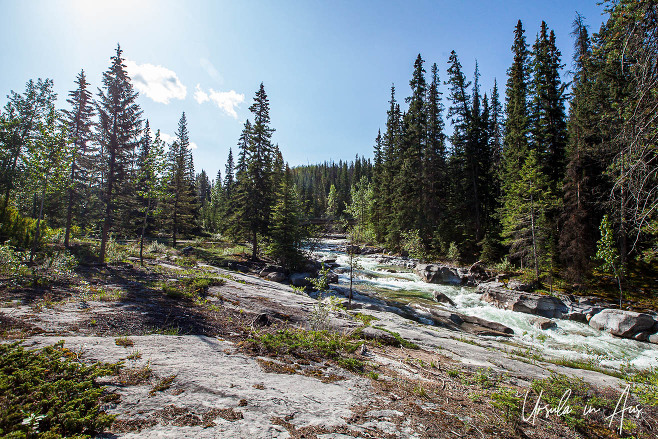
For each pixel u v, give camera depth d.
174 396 3.53
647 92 4.82
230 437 2.88
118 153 22.48
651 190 5.02
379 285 25.39
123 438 2.62
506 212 27.09
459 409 4.92
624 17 4.86
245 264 28.08
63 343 4.29
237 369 4.84
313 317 9.93
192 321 7.96
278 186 33.50
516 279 23.16
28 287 9.20
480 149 33.38
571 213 21.97
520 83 30.94
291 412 3.67
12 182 27.44
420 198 36.00
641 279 20.78
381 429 3.69
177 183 37.50
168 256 26.39
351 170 124.44
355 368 6.22
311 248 31.50
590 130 19.88
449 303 20.25
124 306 8.30
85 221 31.83
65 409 2.74
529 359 10.59
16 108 32.22
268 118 31.78
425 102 36.34
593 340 14.32
